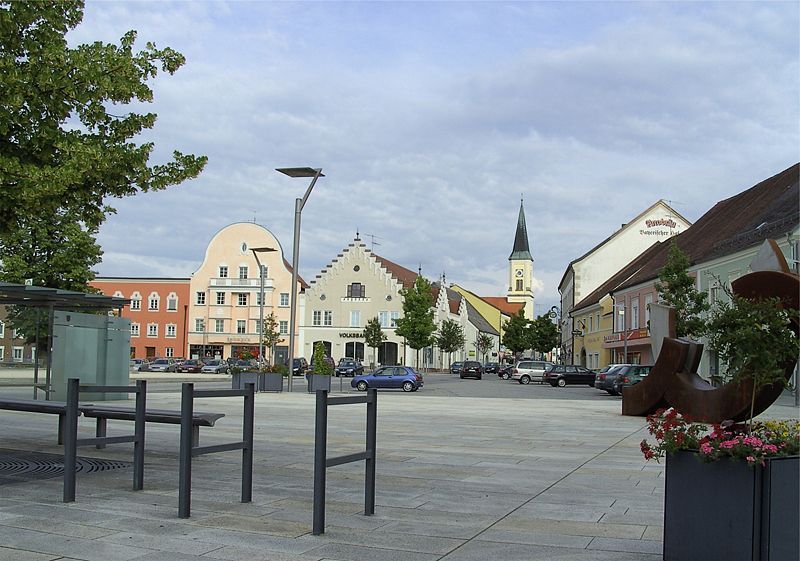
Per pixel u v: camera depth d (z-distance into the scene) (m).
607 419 21.56
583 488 9.84
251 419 8.53
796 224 31.72
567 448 14.27
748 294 10.16
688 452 5.77
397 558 6.38
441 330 95.31
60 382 22.31
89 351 23.56
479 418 21.34
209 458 11.83
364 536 7.10
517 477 10.66
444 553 6.55
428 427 18.12
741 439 5.52
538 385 57.34
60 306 21.62
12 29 10.45
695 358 20.84
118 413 11.35
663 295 35.06
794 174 41.25
